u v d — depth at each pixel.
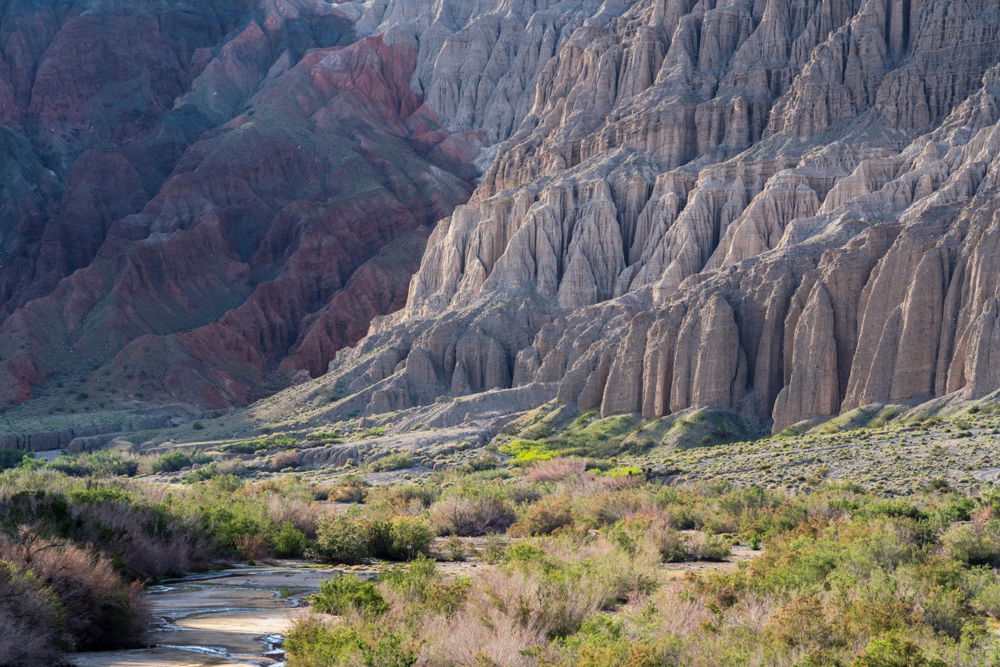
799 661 25.00
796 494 84.88
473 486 95.19
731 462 99.69
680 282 149.25
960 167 133.00
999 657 25.42
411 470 126.00
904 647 25.19
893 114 157.38
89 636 31.11
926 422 97.81
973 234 108.75
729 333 122.94
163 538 52.06
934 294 107.56
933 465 85.19
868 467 88.75
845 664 25.27
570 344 149.25
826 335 114.50
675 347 126.25
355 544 59.84
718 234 156.25
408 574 38.75
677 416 121.69
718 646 26.22
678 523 74.56
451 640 27.09
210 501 69.19
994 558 49.91
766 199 147.62
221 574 52.59
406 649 25.86
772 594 33.50
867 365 110.94
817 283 118.56
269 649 31.28
